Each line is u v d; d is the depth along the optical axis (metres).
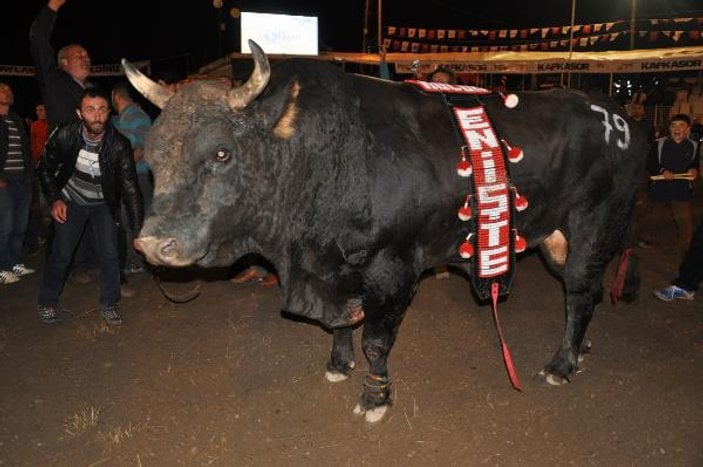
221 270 6.37
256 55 2.85
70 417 3.76
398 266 3.45
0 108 5.97
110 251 4.98
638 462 3.31
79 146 4.61
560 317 5.25
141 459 3.36
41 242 7.80
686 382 4.11
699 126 12.28
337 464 3.32
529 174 3.80
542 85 16.69
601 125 4.07
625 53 12.87
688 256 5.47
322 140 3.20
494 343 4.75
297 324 5.12
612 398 3.94
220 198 2.94
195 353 4.61
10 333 4.96
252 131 3.00
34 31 5.27
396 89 3.64
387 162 3.35
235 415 3.79
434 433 3.58
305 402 3.93
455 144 3.59
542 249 4.50
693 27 16.45
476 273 3.73
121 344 4.77
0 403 3.91
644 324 5.05
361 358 4.52
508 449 3.43
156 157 2.87
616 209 4.20
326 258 3.38
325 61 3.39
